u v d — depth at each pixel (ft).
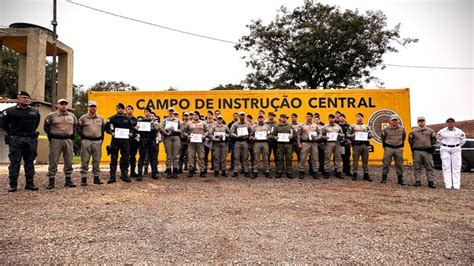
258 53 92.07
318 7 88.07
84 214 16.85
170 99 38.99
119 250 11.94
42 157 53.31
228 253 11.74
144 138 28.58
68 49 66.23
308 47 82.58
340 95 37.52
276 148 31.12
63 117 24.70
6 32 57.93
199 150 30.78
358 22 80.43
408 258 11.36
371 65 84.12
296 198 21.48
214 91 38.70
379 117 37.04
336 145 30.63
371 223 15.74
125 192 22.98
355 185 27.12
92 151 26.23
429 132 27.32
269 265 10.75
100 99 39.04
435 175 35.45
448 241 13.14
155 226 14.87
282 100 37.99
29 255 11.43
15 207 18.20
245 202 20.10
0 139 55.47
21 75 68.59
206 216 16.69
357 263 10.94
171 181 28.09
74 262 10.89
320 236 13.67
